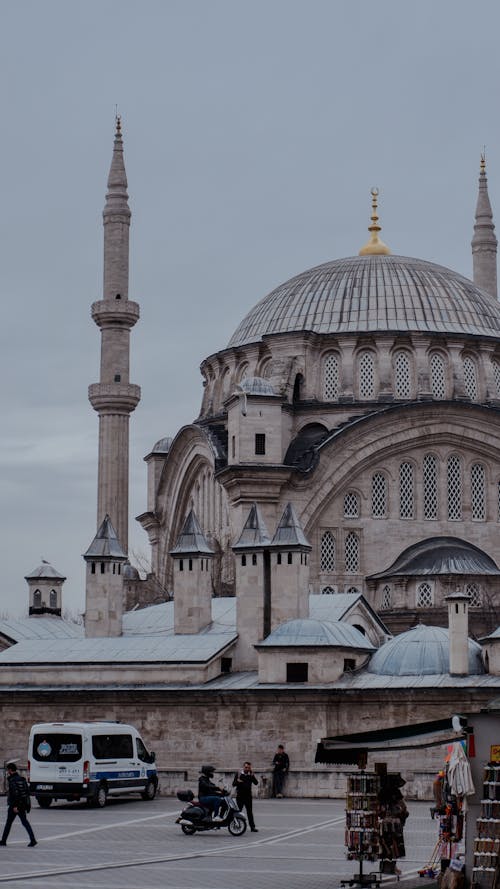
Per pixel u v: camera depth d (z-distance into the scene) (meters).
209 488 125.75
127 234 138.62
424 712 80.12
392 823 44.09
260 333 126.94
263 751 82.81
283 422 117.44
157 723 85.69
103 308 136.38
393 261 129.62
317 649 83.50
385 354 120.44
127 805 70.50
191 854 49.56
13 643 102.75
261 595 89.94
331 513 114.75
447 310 124.44
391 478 116.25
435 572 110.81
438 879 40.69
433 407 116.50
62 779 68.56
